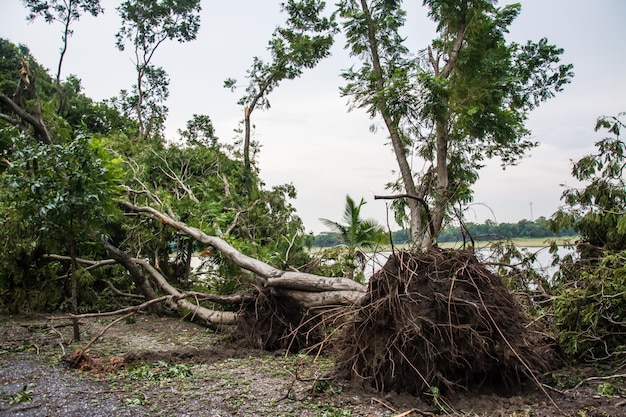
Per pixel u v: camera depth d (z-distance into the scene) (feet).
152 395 16.42
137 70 91.86
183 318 30.53
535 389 16.80
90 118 72.43
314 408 15.31
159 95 99.45
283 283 24.59
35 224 26.11
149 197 38.88
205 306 32.68
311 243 41.24
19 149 25.05
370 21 53.42
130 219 37.50
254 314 25.77
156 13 87.97
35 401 15.31
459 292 16.98
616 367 19.24
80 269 31.50
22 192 24.64
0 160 31.48
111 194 27.66
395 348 16.93
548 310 22.65
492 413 15.03
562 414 14.56
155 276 33.53
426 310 16.87
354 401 16.10
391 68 54.90
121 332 28.55
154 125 97.25
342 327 19.16
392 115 46.73
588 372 18.58
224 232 40.45
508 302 17.81
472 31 51.67
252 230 44.42
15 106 32.94
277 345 24.90
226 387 17.48
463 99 49.32
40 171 24.23
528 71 54.85
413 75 46.44
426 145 52.85
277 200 47.75
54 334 26.66
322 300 23.82
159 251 37.99
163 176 48.42
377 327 17.54
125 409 14.82
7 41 71.00
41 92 67.51
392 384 17.02
